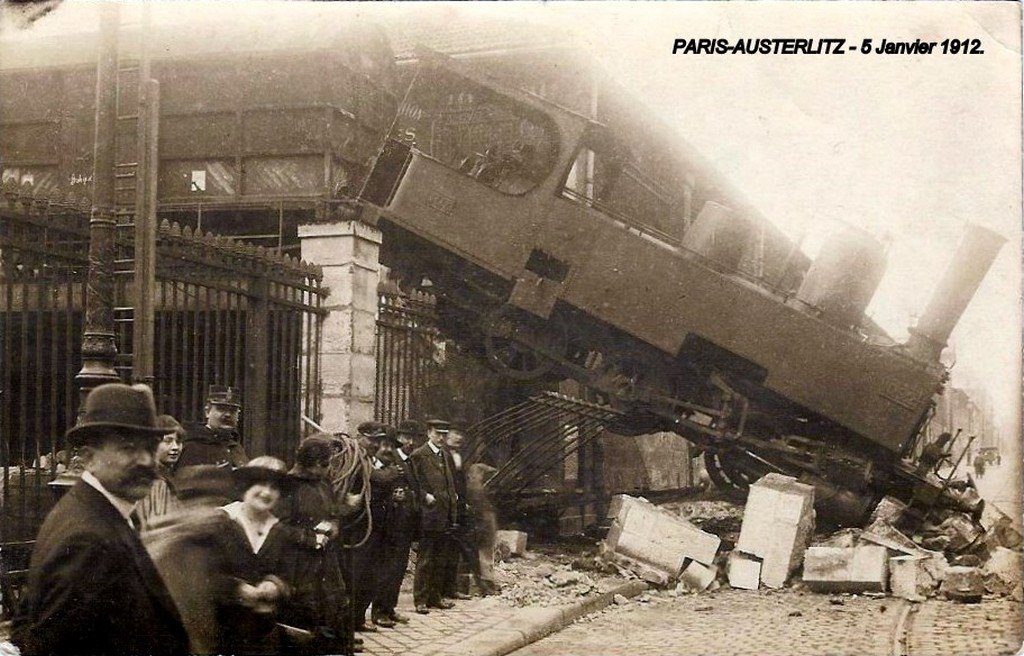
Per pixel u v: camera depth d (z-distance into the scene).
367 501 6.23
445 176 10.64
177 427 5.31
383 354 10.19
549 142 10.49
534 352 11.03
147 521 4.25
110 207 5.91
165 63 10.91
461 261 10.87
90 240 6.14
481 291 10.92
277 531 4.54
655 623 7.78
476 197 10.62
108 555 3.31
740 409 10.69
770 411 10.77
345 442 6.29
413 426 7.94
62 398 8.09
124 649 3.32
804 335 10.26
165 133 10.94
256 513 4.48
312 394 9.23
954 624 7.65
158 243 7.32
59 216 6.42
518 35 10.55
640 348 10.86
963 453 10.25
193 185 10.88
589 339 10.98
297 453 5.04
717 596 9.16
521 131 11.11
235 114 10.84
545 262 10.75
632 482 13.94
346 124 10.91
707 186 10.58
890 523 10.45
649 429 11.38
